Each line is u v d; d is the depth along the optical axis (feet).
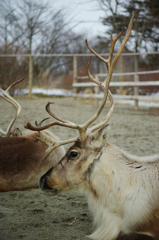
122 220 9.32
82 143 9.95
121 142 22.66
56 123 10.05
